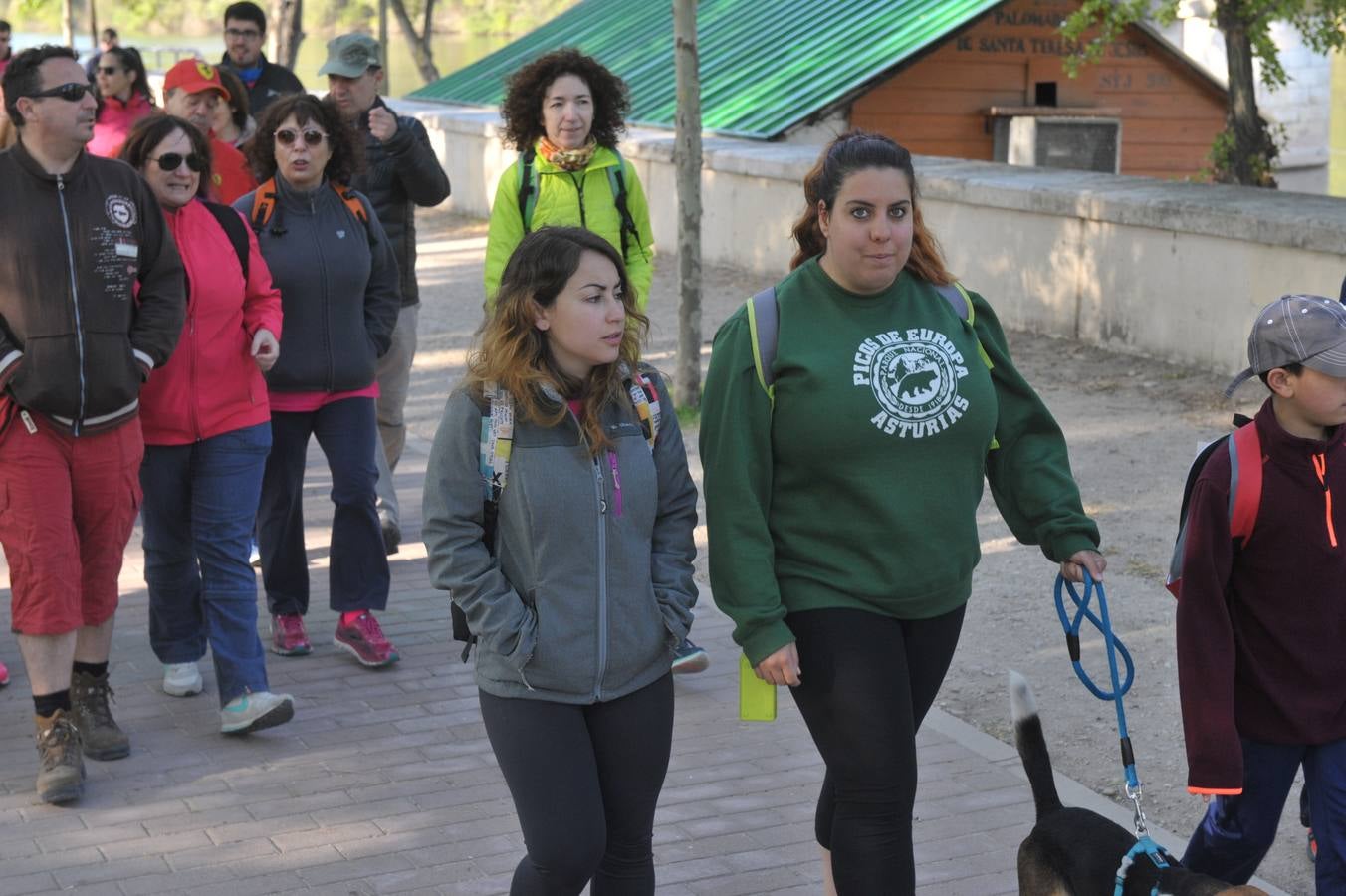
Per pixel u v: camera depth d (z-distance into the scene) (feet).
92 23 124.16
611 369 12.25
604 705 12.23
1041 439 13.44
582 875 11.78
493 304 12.32
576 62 22.18
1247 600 12.32
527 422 12.06
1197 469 12.44
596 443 12.03
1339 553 12.07
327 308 20.89
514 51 89.81
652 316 49.78
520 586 12.11
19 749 18.70
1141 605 23.61
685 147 35.04
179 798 17.38
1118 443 32.78
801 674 12.57
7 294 16.51
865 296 12.54
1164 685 20.63
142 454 18.02
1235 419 13.24
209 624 18.90
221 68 26.30
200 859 15.89
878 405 12.26
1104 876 11.48
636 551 12.21
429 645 22.49
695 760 18.43
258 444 19.10
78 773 17.20
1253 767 12.46
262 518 21.65
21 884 15.34
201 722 19.61
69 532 17.21
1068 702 20.21
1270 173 50.44
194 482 18.93
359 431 21.39
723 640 22.68
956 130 66.59
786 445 12.44
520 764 11.89
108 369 16.90
